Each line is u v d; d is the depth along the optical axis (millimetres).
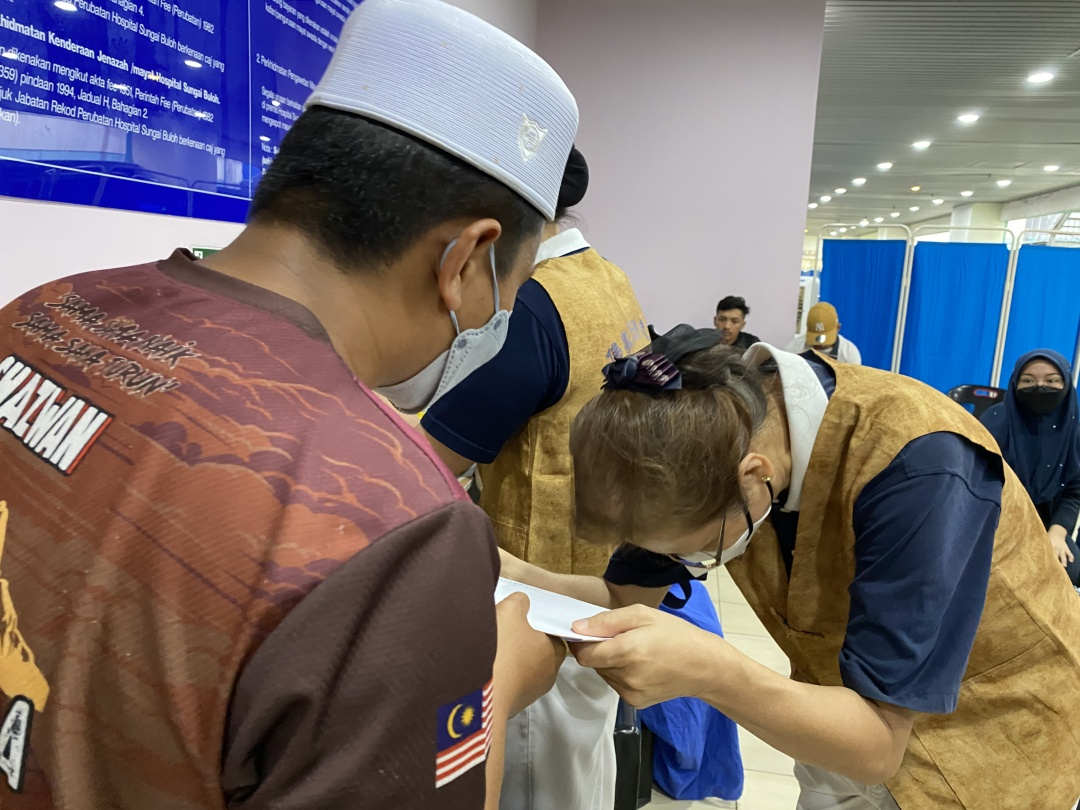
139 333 423
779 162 3709
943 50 4688
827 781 1104
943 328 4863
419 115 470
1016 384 2580
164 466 351
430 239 479
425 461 387
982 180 9992
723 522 754
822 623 930
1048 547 958
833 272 4938
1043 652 894
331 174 449
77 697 336
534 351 1039
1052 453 2568
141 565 335
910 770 928
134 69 902
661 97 3721
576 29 3719
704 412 695
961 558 721
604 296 1162
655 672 667
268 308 429
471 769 375
